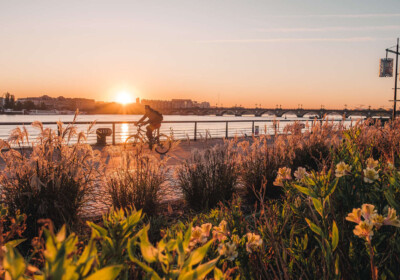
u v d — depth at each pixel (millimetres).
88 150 4004
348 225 1907
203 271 715
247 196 5664
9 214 3240
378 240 1683
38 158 3613
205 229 1472
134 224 885
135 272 1119
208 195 4906
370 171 1872
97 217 4184
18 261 543
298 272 1796
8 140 3639
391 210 1229
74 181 3805
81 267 603
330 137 7172
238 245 1809
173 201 5293
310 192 1556
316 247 1833
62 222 3344
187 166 5348
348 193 2010
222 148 5527
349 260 1616
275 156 5859
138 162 4543
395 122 4902
